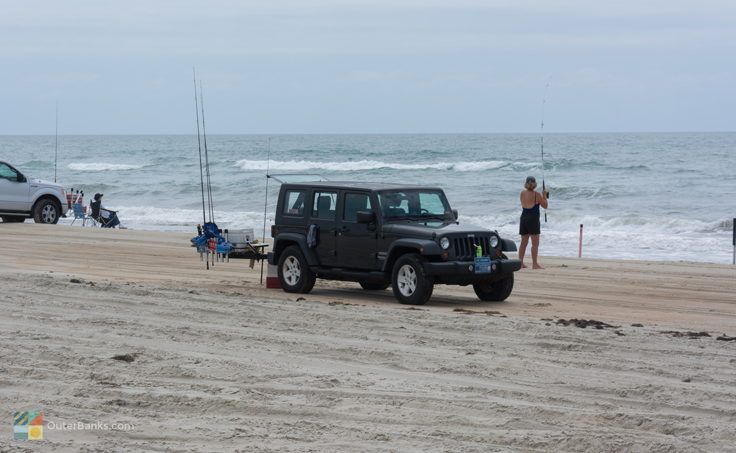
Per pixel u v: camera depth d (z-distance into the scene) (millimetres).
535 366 8617
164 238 25578
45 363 8367
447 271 12953
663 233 30906
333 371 8336
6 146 148750
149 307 12047
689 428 6500
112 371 8133
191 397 7176
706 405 7207
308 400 7215
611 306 13969
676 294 15562
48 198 30375
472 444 6078
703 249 25859
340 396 7344
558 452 5953
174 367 8258
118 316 11266
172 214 39594
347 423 6582
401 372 8352
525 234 19438
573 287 16375
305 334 10281
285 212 14820
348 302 13500
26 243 23594
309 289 14461
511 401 7277
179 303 12414
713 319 12648
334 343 9680
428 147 119312
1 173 29266
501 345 9688
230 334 10078
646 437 6258
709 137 160000
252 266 16594
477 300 14273
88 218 32156
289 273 14648
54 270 17719
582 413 6867
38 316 11070
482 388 7688
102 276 16750
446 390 7621
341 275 14047
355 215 13891
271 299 13133
